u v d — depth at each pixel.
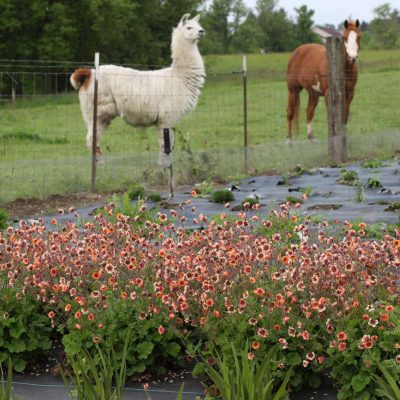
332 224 8.66
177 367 5.94
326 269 5.69
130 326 5.73
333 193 12.09
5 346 6.01
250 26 110.75
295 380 5.38
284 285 5.74
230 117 28.78
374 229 8.78
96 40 52.25
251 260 5.96
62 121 29.66
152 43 56.38
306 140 20.64
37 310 6.34
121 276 6.20
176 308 5.70
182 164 14.82
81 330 5.84
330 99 16.77
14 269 6.32
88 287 6.31
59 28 48.31
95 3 47.84
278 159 16.20
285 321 5.36
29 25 49.03
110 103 15.80
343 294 5.46
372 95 32.44
